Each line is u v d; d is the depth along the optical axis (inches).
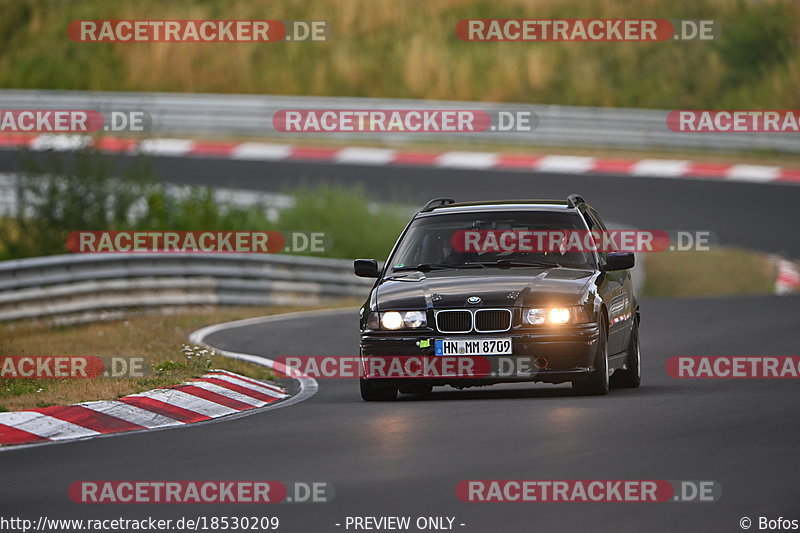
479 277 1648.6
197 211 3681.1
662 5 6594.5
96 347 2201.0
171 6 6579.7
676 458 1132.5
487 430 1321.4
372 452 1205.7
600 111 5684.1
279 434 1357.0
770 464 1099.9
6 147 5162.4
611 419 1380.4
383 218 4153.5
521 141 5713.6
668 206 4778.5
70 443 1350.9
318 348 2341.3
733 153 5684.1
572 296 1592.0
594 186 5039.4
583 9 6574.8
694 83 6309.1
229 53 6387.8
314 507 974.4
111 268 2881.4
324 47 6466.5
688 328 2640.3
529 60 6392.7
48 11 6653.5
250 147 5516.7
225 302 3157.0
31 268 2667.3
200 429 1428.4
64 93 5516.7
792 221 4586.6
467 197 4731.8
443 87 6304.1
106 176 3430.1
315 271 3422.7
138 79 6279.5
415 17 6663.4
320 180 4963.1
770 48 6481.3
